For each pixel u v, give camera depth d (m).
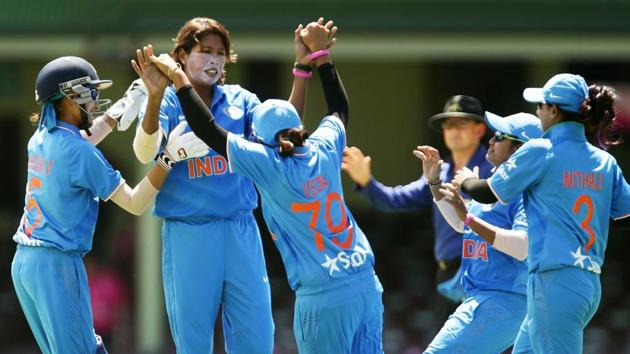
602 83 67.00
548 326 23.25
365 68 71.62
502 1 54.16
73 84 24.31
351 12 53.59
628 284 63.12
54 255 24.39
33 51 53.28
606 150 24.70
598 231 23.67
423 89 71.19
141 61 23.36
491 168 30.22
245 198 25.25
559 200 23.45
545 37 53.44
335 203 23.69
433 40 53.47
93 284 57.06
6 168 71.69
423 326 57.78
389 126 71.69
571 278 23.23
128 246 60.44
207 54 24.73
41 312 24.62
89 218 24.80
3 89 70.62
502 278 25.86
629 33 53.47
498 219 26.02
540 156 23.47
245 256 25.20
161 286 58.16
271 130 23.27
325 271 23.47
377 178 71.94
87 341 24.78
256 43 53.06
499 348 26.00
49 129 24.45
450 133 30.39
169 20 52.53
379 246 66.19
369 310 24.00
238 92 25.70
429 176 26.53
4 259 66.50
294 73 25.81
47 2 53.22
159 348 54.72
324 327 23.72
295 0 53.69
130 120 25.05
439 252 30.91
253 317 25.23
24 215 25.11
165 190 24.94
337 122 24.69
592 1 54.28
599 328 58.31
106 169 24.36
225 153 23.12
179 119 24.95
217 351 52.69
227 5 53.41
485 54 54.72
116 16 52.56
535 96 24.12
